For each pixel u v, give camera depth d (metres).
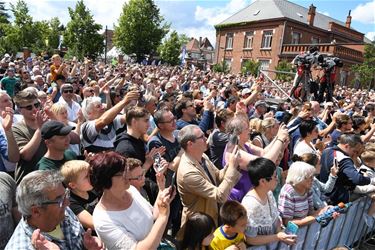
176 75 16.34
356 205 3.93
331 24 35.22
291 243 2.70
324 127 6.57
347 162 3.72
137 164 2.60
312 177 3.14
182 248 2.70
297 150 4.40
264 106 6.93
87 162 2.69
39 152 3.16
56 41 44.06
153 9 42.47
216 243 2.59
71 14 40.00
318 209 3.46
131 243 2.02
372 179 4.18
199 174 2.82
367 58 24.91
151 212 2.37
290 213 3.17
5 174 2.34
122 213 2.12
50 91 7.71
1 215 2.13
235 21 37.22
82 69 14.83
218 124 4.38
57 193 1.83
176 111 5.31
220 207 2.83
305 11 36.94
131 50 42.62
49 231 1.88
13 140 2.94
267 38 33.47
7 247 1.79
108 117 3.87
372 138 6.29
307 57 10.01
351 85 27.39
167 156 3.56
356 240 4.24
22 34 37.62
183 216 2.93
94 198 2.82
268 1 35.09
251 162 2.81
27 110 3.39
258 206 2.74
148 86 9.20
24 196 1.78
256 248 2.77
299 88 10.20
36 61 16.73
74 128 4.59
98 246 2.04
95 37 40.47
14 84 8.44
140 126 3.45
